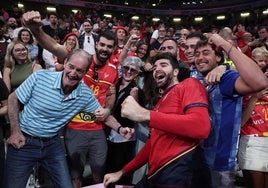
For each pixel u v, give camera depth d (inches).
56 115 86.7
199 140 63.1
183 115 56.3
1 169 89.9
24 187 89.1
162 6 1034.7
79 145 109.0
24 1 812.0
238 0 922.7
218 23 941.2
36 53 206.8
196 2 1101.1
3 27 304.7
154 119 55.1
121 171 78.9
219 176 64.9
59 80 84.7
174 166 60.9
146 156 75.1
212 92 66.1
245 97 90.1
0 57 200.7
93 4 926.4
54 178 91.9
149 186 67.9
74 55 81.5
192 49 102.8
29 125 86.7
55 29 324.8
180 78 103.0
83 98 89.1
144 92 116.2
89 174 140.7
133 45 150.7
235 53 57.5
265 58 108.5
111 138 122.0
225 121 64.2
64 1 878.4
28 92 84.7
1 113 89.8
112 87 114.7
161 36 252.5
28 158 88.3
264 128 98.3
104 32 110.7
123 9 982.4
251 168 98.5
